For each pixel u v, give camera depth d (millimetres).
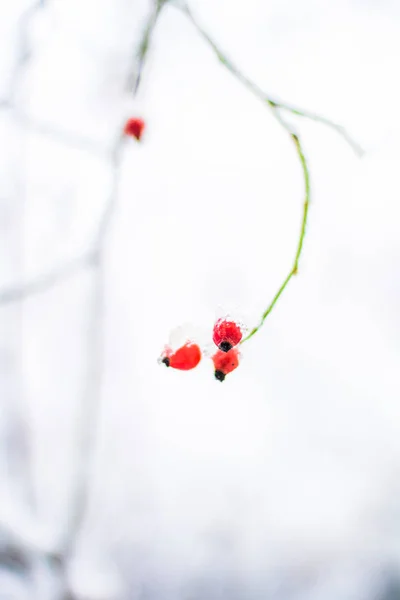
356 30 1027
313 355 1114
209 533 1043
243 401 1120
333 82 1012
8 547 930
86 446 967
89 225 1007
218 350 569
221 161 1056
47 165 1000
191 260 1077
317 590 987
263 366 1119
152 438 1086
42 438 1001
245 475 1082
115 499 1039
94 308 933
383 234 1062
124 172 1010
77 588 911
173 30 952
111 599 926
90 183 1016
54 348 1028
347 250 1076
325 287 1097
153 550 1023
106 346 1072
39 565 921
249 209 1071
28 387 1017
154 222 1058
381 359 1111
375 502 1050
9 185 1014
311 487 1071
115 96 920
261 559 1021
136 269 1062
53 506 964
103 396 1063
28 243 1021
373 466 1076
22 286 785
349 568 1007
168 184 1056
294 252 1062
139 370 1090
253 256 1072
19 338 1039
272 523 1044
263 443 1102
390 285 1095
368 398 1105
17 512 947
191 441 1090
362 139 997
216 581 1006
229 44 1005
